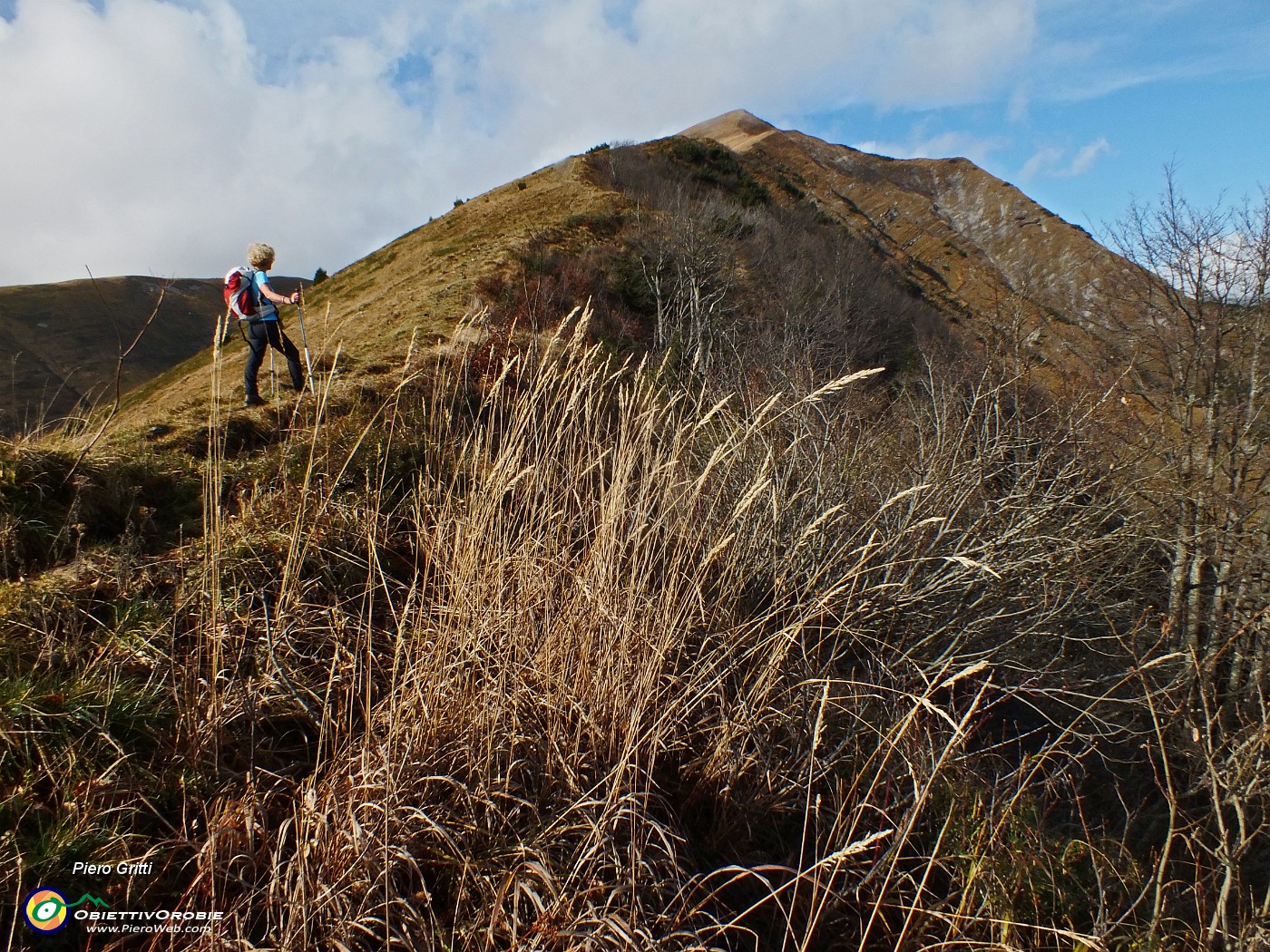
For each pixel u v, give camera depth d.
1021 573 5.07
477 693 2.85
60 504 3.98
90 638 3.03
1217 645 5.67
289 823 2.39
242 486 4.67
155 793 2.46
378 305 13.33
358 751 2.71
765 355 10.16
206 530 3.08
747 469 4.86
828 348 13.50
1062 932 2.66
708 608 3.56
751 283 18.47
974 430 6.14
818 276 20.64
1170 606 6.17
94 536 3.92
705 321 12.22
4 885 2.04
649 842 2.65
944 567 4.68
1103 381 7.33
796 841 3.08
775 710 3.21
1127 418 6.79
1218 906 2.98
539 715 3.03
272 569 3.73
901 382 10.21
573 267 15.49
